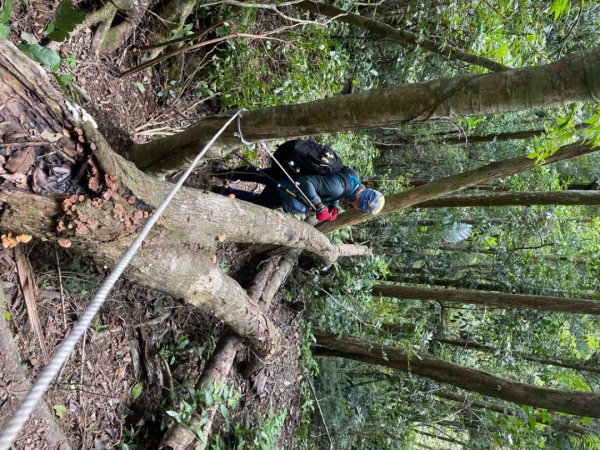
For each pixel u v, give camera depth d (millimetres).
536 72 1929
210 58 5023
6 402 2463
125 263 1297
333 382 6793
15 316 2764
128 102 3988
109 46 3766
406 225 7582
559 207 6324
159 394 3816
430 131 9164
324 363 6887
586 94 1849
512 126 7898
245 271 5297
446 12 5012
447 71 6773
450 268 7172
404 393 6676
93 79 3592
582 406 4129
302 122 2613
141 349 3746
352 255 6055
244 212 3324
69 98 3008
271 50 5742
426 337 5910
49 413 2713
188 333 4328
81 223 2188
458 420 7293
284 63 5891
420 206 6234
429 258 7328
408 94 2234
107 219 2283
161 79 4469
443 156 9516
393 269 7605
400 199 4895
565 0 2643
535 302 5055
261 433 4371
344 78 7098
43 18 3176
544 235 6559
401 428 6820
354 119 2432
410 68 6754
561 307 4875
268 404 5246
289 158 3822
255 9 5141
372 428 6871
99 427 3262
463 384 5000
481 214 7719
